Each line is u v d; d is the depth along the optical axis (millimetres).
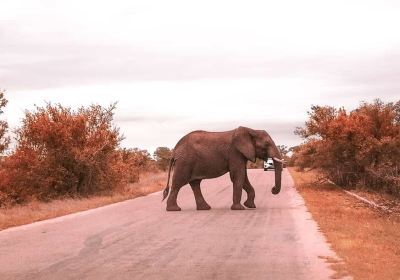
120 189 26844
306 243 11195
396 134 27859
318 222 14664
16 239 12211
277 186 19188
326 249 10445
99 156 25516
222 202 22469
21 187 23922
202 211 18516
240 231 13133
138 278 8039
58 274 8383
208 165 19125
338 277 7926
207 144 19281
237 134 19047
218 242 11438
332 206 19391
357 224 14180
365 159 27016
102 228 13992
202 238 12039
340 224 14148
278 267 8734
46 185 24203
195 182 19453
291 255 9820
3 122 24250
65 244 11383
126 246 11031
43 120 24375
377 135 28031
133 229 13734
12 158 24078
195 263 9148
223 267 8781
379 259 9344
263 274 8211
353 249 10312
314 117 29578
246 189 19516
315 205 19734
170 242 11508
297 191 27641
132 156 36000
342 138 28000
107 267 8883
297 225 14172
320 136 29469
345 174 29219
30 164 23906
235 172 19000
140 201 23141
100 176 25953
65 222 15445
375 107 28797
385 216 15945
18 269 8805
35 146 24625
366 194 24344
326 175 31266
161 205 21109
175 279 7941
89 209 19500
